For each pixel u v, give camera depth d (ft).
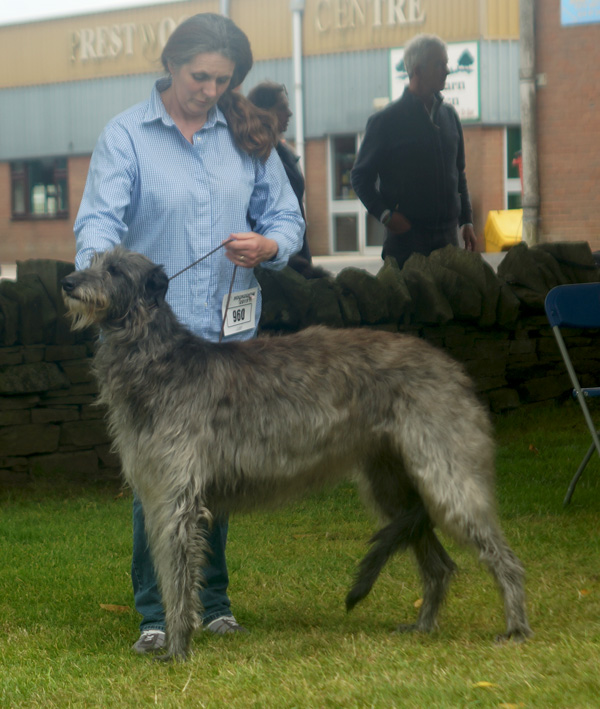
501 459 24.82
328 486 13.79
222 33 13.44
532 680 10.80
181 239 13.92
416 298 27.84
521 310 29.96
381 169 27.22
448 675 11.25
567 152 59.67
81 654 13.55
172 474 12.34
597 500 20.68
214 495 12.95
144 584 14.01
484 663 11.64
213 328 14.21
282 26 92.94
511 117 86.74
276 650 13.03
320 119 93.04
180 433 12.38
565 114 59.62
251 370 12.86
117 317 12.49
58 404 24.84
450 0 85.97
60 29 103.19
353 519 20.86
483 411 13.79
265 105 24.34
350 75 91.30
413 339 13.88
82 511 21.91
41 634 14.39
